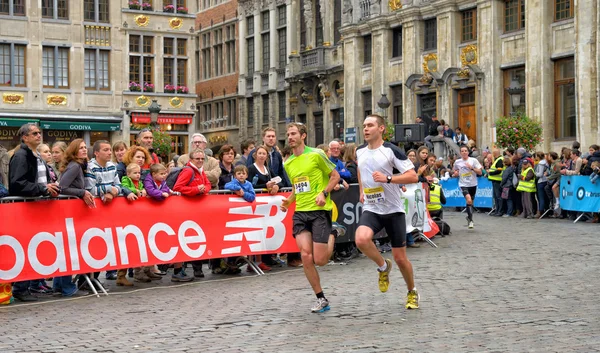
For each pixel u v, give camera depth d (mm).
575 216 20719
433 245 15453
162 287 11898
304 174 9094
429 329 7875
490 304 9188
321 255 9039
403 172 8781
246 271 13453
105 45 40469
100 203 11414
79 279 11922
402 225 8969
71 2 39594
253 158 14094
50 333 8461
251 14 52219
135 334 8188
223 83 56062
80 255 11188
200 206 12391
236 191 12734
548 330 7711
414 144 26062
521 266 12281
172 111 42406
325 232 9070
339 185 13984
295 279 12047
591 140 27125
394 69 37500
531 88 29641
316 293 9062
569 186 20406
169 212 12070
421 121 30781
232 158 13953
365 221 8930
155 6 42031
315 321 8477
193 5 43156
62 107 39344
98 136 40750
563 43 28672
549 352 6836
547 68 29109
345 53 40844
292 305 9586
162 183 12047
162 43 42281
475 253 14086
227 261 13070
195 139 13859
